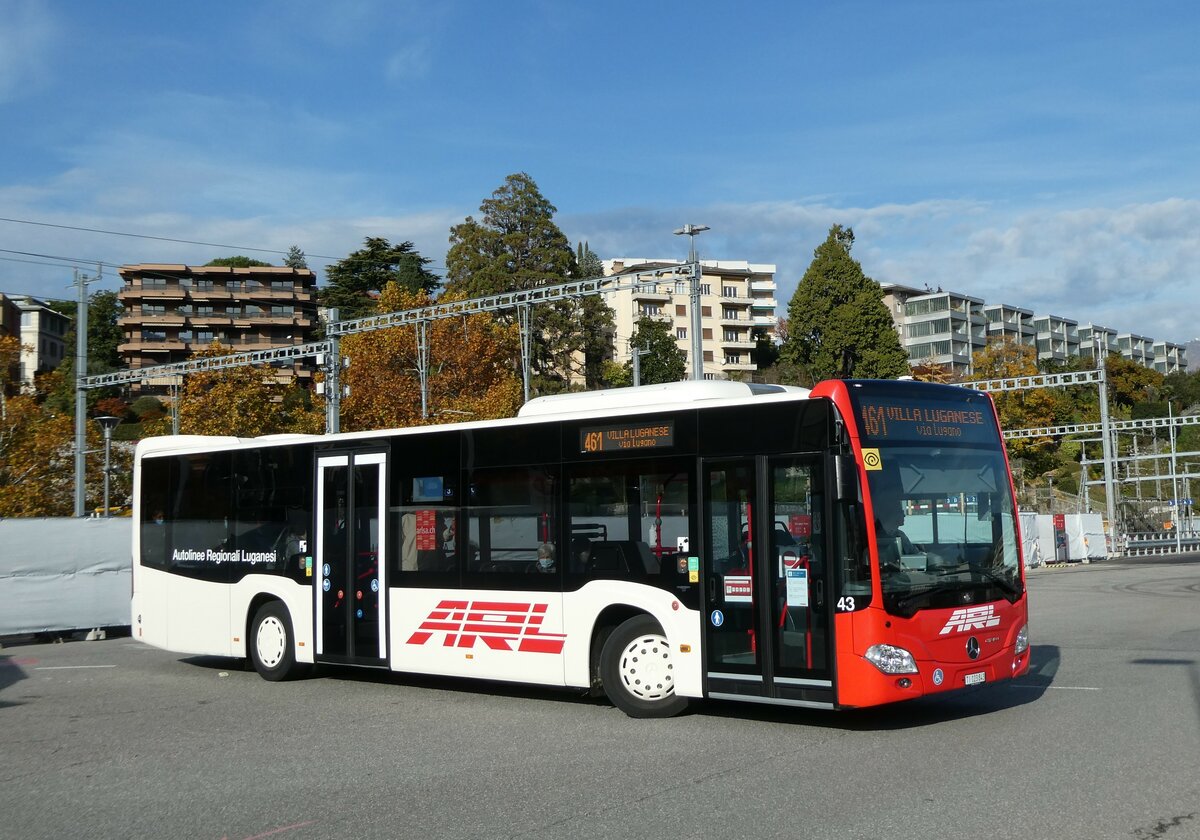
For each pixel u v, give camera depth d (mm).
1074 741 8898
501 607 11961
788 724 10328
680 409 10805
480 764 8898
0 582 21062
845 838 6398
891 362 82000
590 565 11273
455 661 12344
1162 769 7832
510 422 12172
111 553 22578
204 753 9789
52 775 9117
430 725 10859
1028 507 58844
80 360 35812
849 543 9523
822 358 83188
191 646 15508
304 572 14133
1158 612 20734
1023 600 10578
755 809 7145
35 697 13703
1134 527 59000
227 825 7316
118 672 16094
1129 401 112188
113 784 8680
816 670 9656
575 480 11516
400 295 64625
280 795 8070
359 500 13562
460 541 12438
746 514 10258
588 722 10750
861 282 83250
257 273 109375
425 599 12680
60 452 42219
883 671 9328
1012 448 72812
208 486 15547
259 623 14680
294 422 59000
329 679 14625
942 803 7105
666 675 10789
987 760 8336
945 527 10086
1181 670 12641
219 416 53844
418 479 12945
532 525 11820
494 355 66375
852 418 9688
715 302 116562
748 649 10117
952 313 139625
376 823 7184
